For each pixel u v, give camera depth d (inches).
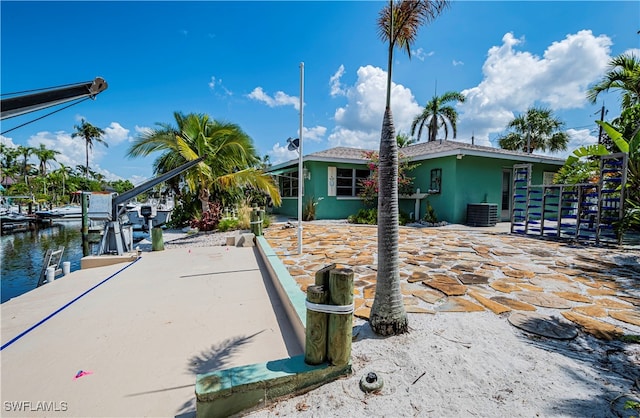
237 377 69.7
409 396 69.5
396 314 97.9
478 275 167.0
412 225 417.4
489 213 399.5
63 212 1053.8
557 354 85.7
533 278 161.3
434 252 229.3
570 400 66.1
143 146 386.9
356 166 518.0
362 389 72.7
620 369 77.9
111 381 82.8
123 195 263.9
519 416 61.9
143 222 577.6
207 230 406.3
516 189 357.7
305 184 529.0
